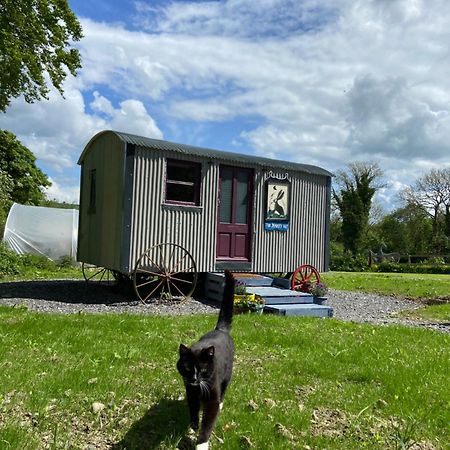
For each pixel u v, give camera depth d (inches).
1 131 1360.7
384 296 695.1
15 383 186.2
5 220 925.2
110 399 178.2
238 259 560.7
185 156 516.1
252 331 329.4
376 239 2162.9
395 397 201.6
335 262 1630.2
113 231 498.6
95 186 556.4
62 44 760.3
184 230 517.7
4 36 684.1
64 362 225.3
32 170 1427.2
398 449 153.3
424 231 2234.3
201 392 149.6
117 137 495.2
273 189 584.7
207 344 163.9
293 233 604.1
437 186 2206.0
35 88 775.7
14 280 660.7
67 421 157.6
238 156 564.7
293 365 246.1
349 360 265.9
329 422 175.0
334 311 537.3
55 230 935.0
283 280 598.5
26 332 285.6
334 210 2196.1
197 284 563.2
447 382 229.5
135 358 240.5
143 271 490.6
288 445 150.1
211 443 151.1
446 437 166.7
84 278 680.4
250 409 179.3
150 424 160.2
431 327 443.5
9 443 134.4
